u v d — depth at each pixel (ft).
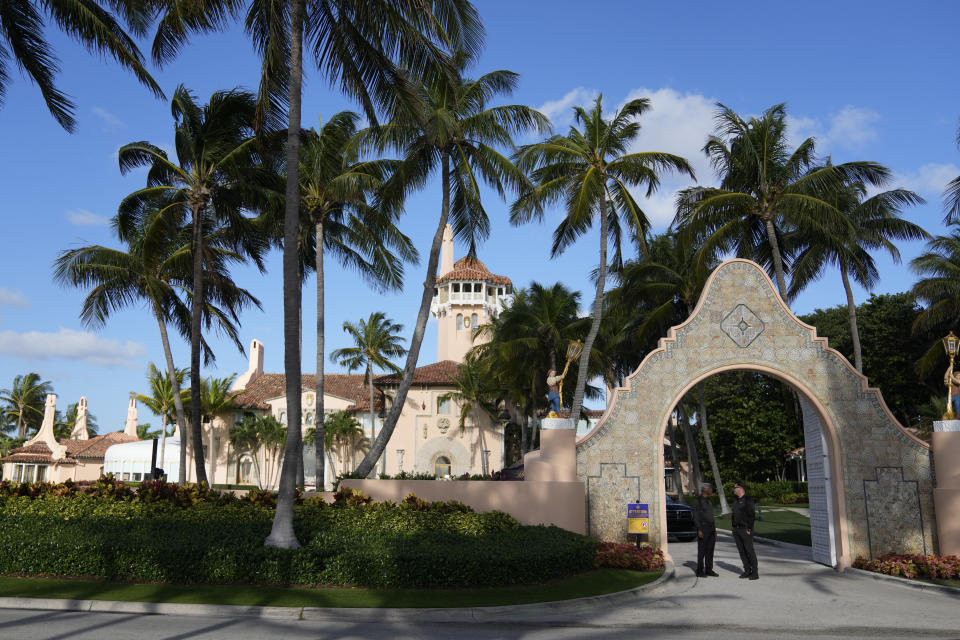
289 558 38.34
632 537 54.49
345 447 167.94
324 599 35.01
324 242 94.12
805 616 36.22
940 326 129.08
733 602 40.06
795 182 79.51
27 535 40.86
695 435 192.85
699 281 86.33
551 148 73.97
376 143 67.77
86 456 198.59
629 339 122.11
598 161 75.87
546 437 54.13
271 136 69.10
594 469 55.67
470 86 68.39
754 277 57.36
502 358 132.87
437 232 66.95
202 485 56.59
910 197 92.38
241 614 32.78
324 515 47.98
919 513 53.01
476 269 205.67
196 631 28.99
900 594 43.80
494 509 52.47
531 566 40.45
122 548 38.63
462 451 165.27
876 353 146.72
